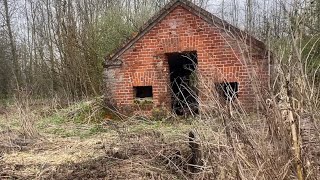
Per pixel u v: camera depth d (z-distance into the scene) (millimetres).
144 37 14680
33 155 9742
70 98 20297
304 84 4109
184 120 12625
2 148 10508
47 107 18125
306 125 4289
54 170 8336
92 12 25500
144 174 7508
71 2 24984
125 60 14914
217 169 4812
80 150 10039
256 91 4355
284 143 4117
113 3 27031
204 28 13914
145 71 14734
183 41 14234
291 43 4172
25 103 14922
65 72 23453
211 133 4945
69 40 22906
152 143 8844
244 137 4363
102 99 15484
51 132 12836
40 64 32062
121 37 22875
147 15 24500
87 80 22125
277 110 4176
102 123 13336
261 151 4215
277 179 4020
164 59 14531
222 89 4949
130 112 14836
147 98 14797
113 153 9273
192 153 6742
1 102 27359
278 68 4105
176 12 14227
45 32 33094
